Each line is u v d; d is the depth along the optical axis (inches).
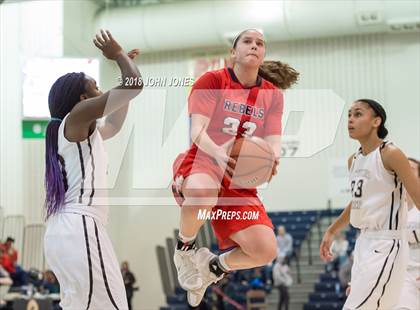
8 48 605.6
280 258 605.6
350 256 606.2
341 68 689.0
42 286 522.3
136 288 633.6
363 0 631.2
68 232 133.3
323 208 689.0
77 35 655.1
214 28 661.3
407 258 167.9
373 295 165.3
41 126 622.2
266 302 645.9
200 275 160.2
